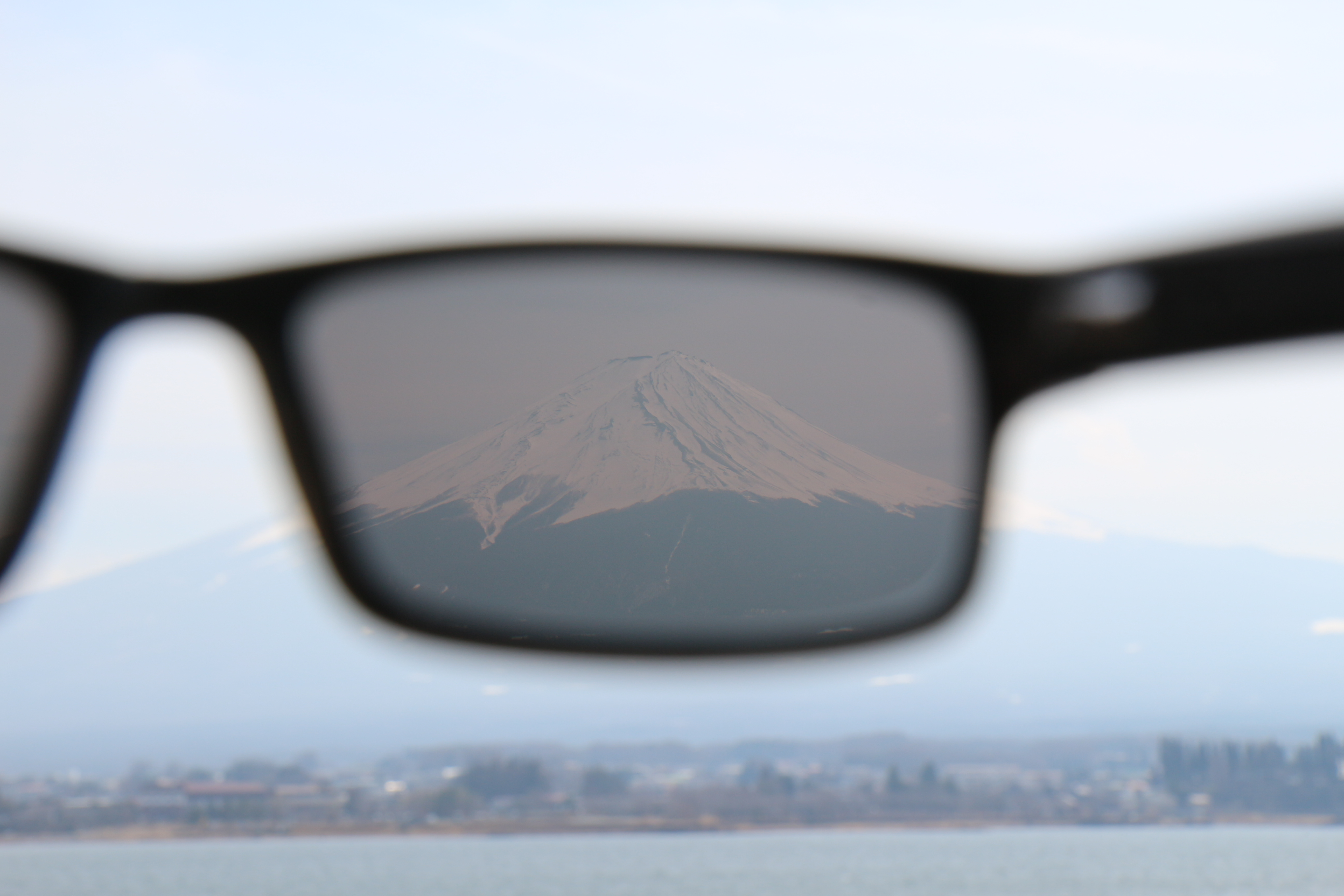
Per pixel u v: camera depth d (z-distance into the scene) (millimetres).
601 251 398
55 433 403
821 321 397
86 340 403
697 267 398
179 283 404
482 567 398
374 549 400
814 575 396
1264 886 13633
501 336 399
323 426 401
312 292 400
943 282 396
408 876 16109
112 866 18141
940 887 13984
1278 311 386
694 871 16328
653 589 397
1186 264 390
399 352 400
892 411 397
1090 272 394
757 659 396
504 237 398
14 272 402
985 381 396
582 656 397
